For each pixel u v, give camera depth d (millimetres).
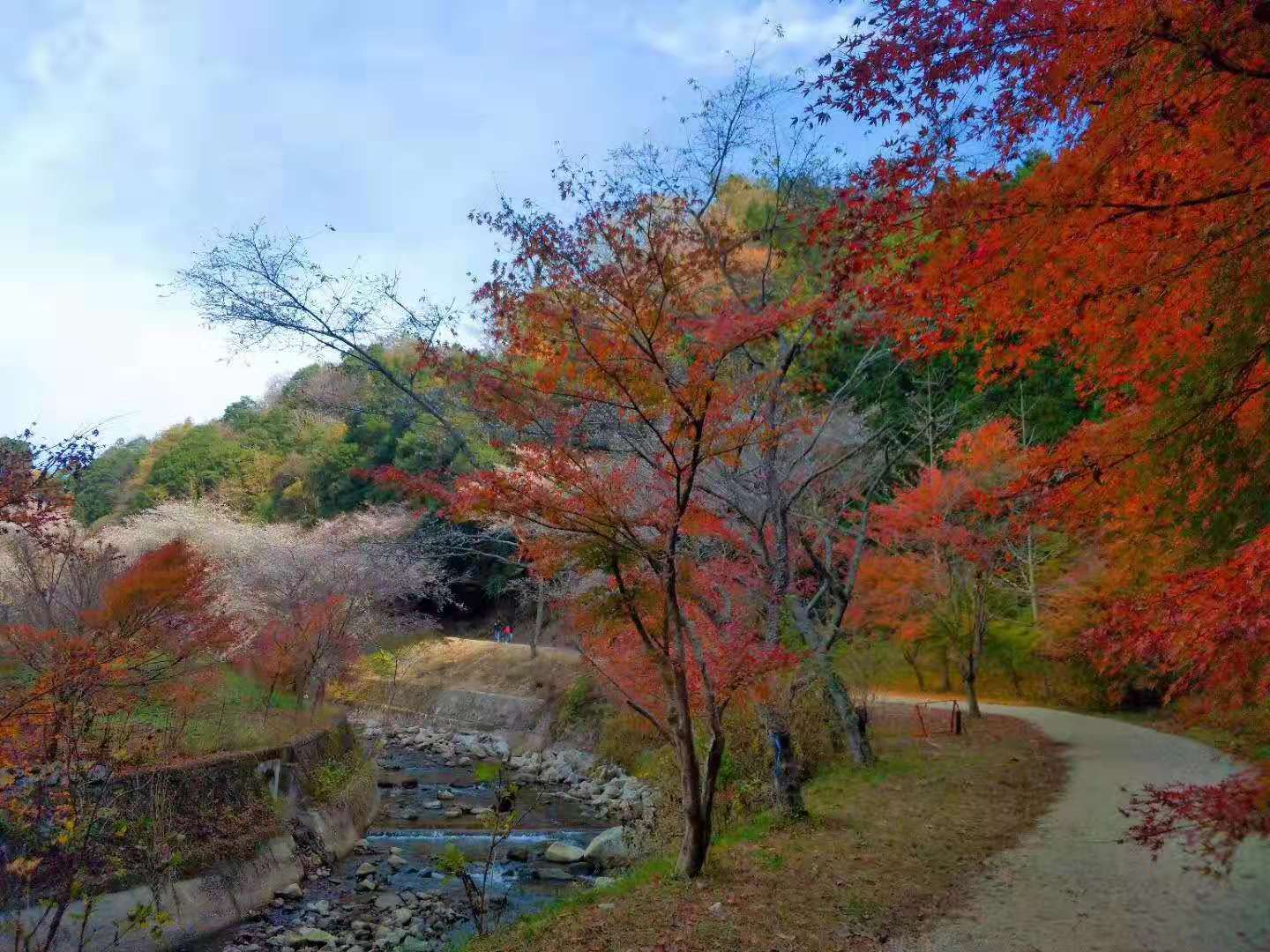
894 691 23438
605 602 7547
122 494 38250
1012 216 4859
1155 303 5371
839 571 17375
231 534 21656
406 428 25891
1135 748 13984
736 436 7090
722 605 9945
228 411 50469
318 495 32906
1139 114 4465
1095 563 16547
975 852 8359
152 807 9117
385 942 8859
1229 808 4594
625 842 11828
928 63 4539
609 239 6656
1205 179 4801
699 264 7008
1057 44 4340
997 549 15836
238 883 9789
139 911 7031
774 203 9914
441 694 26484
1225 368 5113
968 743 15039
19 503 6223
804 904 6883
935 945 6035
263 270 7441
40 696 6859
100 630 8211
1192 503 5730
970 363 16984
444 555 22438
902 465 20094
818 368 12648
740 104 9078
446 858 7773
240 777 10953
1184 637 5391
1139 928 6090
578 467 6805
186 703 10344
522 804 16203
